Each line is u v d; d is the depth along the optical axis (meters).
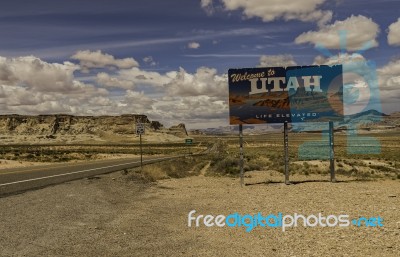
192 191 20.22
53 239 9.98
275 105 22.09
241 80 22.23
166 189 21.16
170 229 11.63
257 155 65.75
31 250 9.04
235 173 32.62
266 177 29.08
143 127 29.77
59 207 14.17
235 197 17.86
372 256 8.17
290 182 23.09
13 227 11.06
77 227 11.35
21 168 36.12
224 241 10.23
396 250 8.48
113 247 9.53
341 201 15.23
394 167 41.56
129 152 117.31
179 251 9.31
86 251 9.12
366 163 46.28
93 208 14.34
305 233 10.59
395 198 15.80
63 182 22.38
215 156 59.94
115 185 21.25
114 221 12.41
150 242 10.10
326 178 27.52
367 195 16.80
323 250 8.82
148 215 13.63
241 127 22.39
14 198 16.09
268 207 14.65
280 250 9.13
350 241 9.44
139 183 23.02
